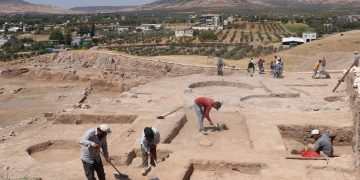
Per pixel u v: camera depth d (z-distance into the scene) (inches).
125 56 1615.4
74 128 636.1
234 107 729.0
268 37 4970.5
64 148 556.1
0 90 1315.2
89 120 667.4
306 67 1807.3
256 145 457.7
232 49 3959.2
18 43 4963.1
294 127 547.5
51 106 1116.5
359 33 2819.9
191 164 408.2
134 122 596.7
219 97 848.9
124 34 6294.3
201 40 5054.1
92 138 354.9
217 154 428.5
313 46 2588.6
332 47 2492.6
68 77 1498.5
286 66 2036.2
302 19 7322.8
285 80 1059.9
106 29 7731.3
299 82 1013.2
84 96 1246.9
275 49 3437.5
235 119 628.4
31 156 503.2
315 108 675.4
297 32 5221.5
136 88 994.1
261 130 518.0
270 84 983.0
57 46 4505.4
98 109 708.0
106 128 354.6
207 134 543.5
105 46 4719.5
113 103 779.4
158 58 1688.0
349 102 696.4
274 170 372.5
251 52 3572.8
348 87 808.9
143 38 5679.1
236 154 427.5
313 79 1099.3
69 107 769.6
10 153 495.8
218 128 571.5
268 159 406.3
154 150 407.8
